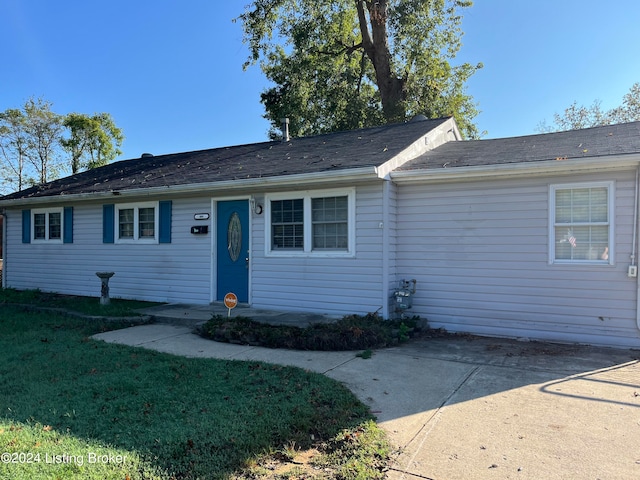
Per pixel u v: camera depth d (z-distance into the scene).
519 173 7.20
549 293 7.17
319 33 23.78
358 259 8.31
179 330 7.90
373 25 22.36
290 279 9.07
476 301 7.70
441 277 7.96
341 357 6.10
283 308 9.14
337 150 9.71
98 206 11.96
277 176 8.34
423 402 4.41
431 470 3.12
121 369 5.27
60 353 6.03
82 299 11.41
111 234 11.66
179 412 3.90
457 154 8.82
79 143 36.62
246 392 4.45
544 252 7.20
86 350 6.21
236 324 7.30
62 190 12.52
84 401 4.17
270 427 3.63
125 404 4.08
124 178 12.19
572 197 7.02
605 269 6.80
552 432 3.71
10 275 13.98
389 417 4.04
